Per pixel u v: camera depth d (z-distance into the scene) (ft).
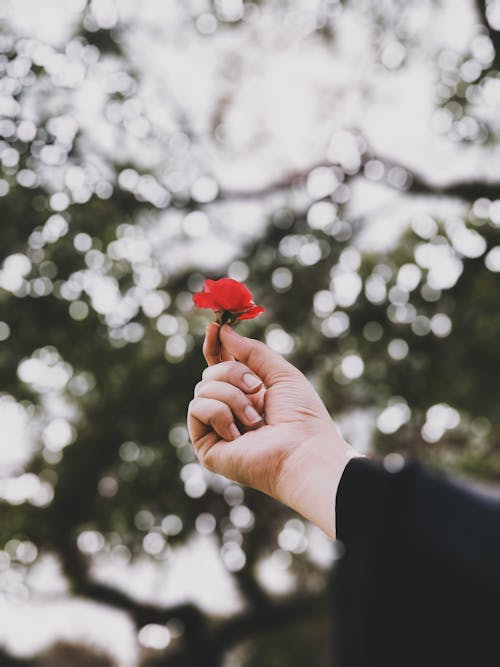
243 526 32.32
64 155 26.76
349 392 29.45
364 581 2.26
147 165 29.76
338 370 29.27
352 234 30.68
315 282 29.71
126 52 29.50
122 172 28.53
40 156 26.27
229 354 4.89
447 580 2.13
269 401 4.36
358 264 29.35
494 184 30.73
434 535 2.19
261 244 31.07
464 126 30.32
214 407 4.32
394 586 2.20
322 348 29.58
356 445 29.86
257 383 4.41
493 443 30.53
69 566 32.63
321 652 39.24
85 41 28.43
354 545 2.35
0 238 25.17
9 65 26.20
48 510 29.73
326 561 34.19
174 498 29.58
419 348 28.19
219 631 37.99
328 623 37.83
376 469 2.46
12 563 30.27
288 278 29.76
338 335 29.17
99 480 29.25
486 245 28.32
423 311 28.27
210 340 4.96
